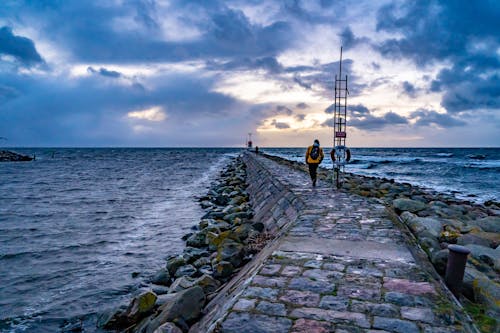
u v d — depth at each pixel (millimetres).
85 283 8539
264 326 3260
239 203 17859
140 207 18938
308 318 3396
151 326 4922
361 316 3430
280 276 4430
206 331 3564
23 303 7516
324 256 5180
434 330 3189
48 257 10586
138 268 9508
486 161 62156
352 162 63375
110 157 95750
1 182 31750
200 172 43781
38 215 16906
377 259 5043
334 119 12578
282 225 9461
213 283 6516
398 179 34312
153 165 59125
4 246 11750
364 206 9148
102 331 6078
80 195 23531
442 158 78062
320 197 10602
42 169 49344
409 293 3922
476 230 8289
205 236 10891
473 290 4484
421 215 10531
